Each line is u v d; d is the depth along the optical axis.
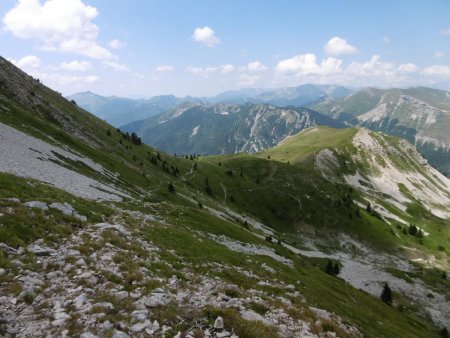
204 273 27.84
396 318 72.81
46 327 13.07
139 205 60.19
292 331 18.67
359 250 185.62
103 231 26.42
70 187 46.44
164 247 31.12
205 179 195.50
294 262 82.00
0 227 20.11
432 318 118.62
